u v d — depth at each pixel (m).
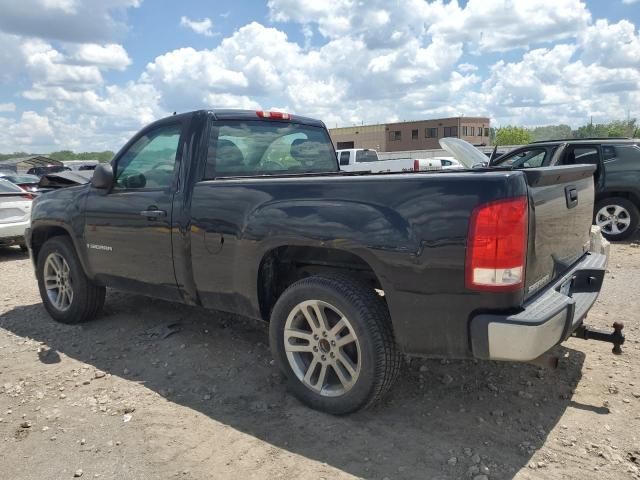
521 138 90.06
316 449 2.92
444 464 2.75
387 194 2.89
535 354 2.59
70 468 2.82
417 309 2.81
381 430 3.08
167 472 2.76
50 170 32.34
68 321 5.06
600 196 9.16
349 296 3.03
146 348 4.41
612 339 3.45
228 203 3.57
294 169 4.69
